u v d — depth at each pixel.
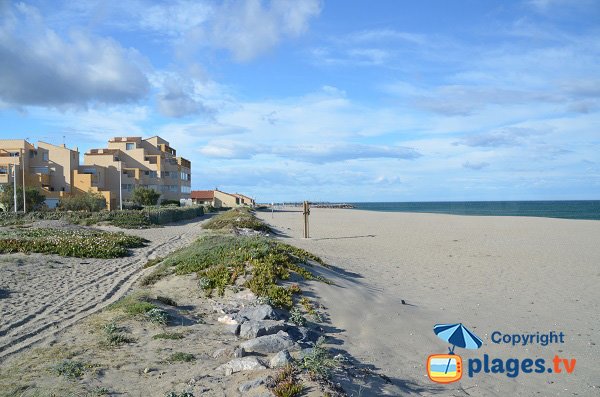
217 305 11.63
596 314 13.71
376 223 57.69
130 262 20.98
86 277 17.02
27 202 59.91
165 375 7.34
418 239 35.62
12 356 8.38
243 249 16.94
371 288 16.17
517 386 8.55
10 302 12.86
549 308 14.34
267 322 9.62
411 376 8.45
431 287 17.20
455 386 8.27
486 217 71.50
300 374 6.96
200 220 56.53
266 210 118.00
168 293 12.98
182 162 100.31
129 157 88.38
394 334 10.89
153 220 44.78
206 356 8.22
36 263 19.03
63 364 7.68
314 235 39.56
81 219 41.78
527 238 36.25
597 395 8.27
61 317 11.35
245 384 6.61
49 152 73.06
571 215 89.19
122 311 10.91
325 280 15.00
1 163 66.94
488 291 16.61
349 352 9.27
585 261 23.86
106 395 6.64
